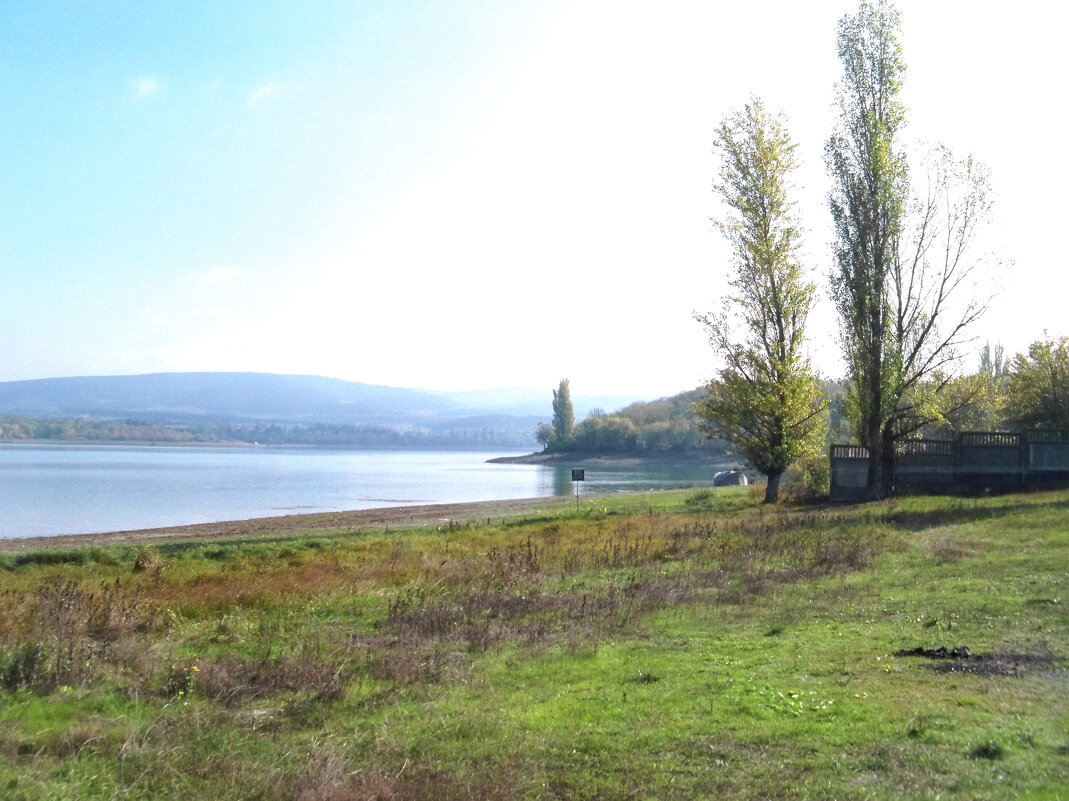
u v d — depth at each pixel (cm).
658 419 16562
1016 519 2688
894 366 3844
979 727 803
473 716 930
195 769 802
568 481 10200
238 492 8038
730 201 4244
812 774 719
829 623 1357
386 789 728
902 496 3903
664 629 1375
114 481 9550
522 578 1967
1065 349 4656
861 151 3828
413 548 2706
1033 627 1230
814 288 4175
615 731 862
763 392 4194
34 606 1504
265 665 1144
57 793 732
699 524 3069
